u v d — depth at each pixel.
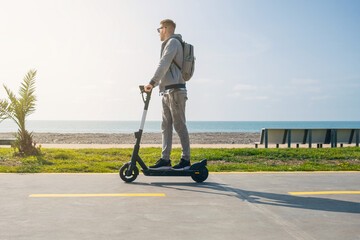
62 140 20.88
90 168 6.92
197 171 5.42
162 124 5.71
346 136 13.50
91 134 28.53
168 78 5.51
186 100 5.60
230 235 2.93
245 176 6.14
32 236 2.88
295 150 10.39
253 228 3.13
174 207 3.86
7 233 2.96
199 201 4.15
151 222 3.29
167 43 5.45
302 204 4.02
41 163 7.90
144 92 5.35
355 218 3.46
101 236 2.89
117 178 5.82
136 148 5.42
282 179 5.82
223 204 4.01
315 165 8.17
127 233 2.97
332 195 4.53
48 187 4.97
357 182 5.55
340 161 8.95
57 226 3.16
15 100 9.88
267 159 9.19
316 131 13.21
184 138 5.58
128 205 3.94
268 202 4.11
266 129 12.80
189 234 2.96
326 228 3.13
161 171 5.42
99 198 4.29
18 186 5.03
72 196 4.39
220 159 9.07
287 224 3.25
